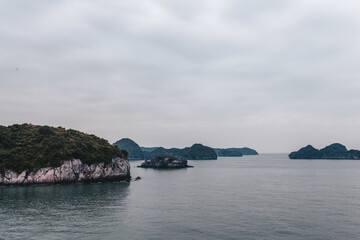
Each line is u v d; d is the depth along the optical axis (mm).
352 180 164250
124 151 180375
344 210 77938
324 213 74250
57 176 139875
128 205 85250
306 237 54906
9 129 161000
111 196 103250
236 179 173625
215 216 71062
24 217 69438
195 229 59938
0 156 136625
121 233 57062
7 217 69312
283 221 66250
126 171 167500
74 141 158000
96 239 53438
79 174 146750
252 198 98312
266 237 54844
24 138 153750
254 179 173125
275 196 102812
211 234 56625
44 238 53844
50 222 64750
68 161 144000
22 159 138750
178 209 79375
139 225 62844
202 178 182000
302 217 69938
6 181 131500
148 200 94312
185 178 182375
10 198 98312
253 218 69062
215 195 105625
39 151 145500
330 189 122938
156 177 191125
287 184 143750
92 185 140250
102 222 65062
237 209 79375
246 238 54281
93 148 161125
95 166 152875
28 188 126625
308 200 94062
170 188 127875
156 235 55969
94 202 90375
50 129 165000
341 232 58031
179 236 55406
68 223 64062
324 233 57344
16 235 55438
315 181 158875
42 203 88438
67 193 110875
